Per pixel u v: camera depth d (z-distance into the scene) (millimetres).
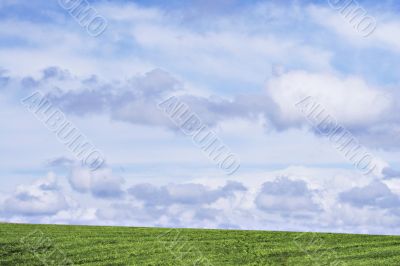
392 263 39625
